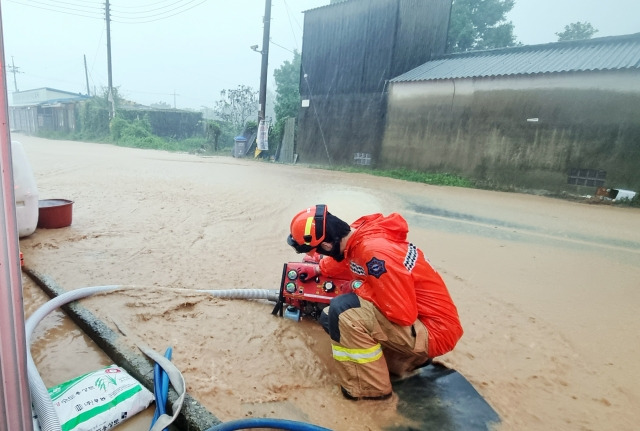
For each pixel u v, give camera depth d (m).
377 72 15.18
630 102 10.07
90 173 10.17
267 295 3.26
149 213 6.13
